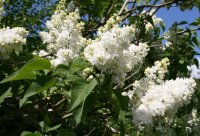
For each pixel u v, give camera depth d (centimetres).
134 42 102
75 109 50
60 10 72
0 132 62
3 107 62
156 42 109
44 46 80
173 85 59
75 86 50
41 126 58
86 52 56
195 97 90
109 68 55
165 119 59
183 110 86
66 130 61
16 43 58
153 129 59
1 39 57
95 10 97
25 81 58
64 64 54
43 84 51
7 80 50
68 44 62
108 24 59
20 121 62
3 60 60
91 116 71
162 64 61
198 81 96
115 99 52
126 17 101
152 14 103
